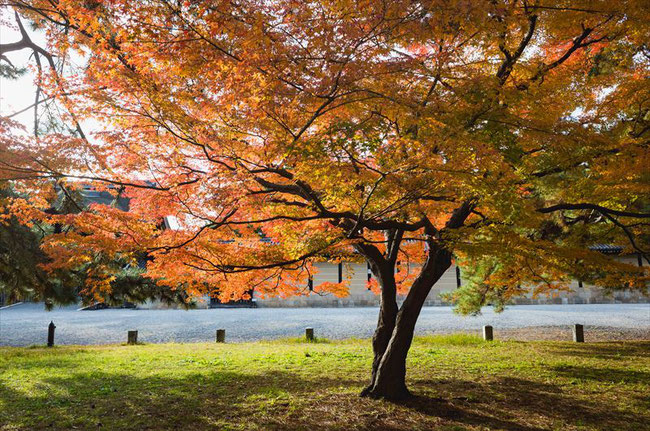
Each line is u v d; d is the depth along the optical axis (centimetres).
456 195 634
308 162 534
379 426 642
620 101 684
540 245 650
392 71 503
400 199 587
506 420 664
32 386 893
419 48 632
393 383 775
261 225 833
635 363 1091
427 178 548
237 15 457
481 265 1411
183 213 723
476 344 1497
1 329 2269
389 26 467
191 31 475
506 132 528
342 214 666
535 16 605
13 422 666
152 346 1564
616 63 831
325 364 1127
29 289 1459
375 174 591
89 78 585
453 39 561
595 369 1018
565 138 534
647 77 710
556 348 1380
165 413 711
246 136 639
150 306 3284
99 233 675
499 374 975
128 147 638
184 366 1119
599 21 611
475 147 492
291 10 458
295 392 834
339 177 571
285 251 787
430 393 813
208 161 650
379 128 529
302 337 1756
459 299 1584
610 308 2867
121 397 808
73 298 1455
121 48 554
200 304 3259
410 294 795
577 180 726
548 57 723
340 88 495
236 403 764
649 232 948
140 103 565
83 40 563
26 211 701
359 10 444
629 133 719
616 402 748
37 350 1465
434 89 590
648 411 695
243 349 1440
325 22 452
